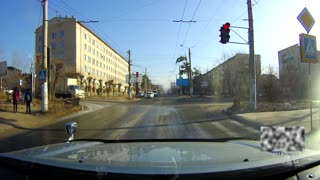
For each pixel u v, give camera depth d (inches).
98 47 4065.0
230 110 1091.3
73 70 3065.9
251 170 89.6
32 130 724.7
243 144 143.4
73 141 165.0
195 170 87.0
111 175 85.2
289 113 921.5
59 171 90.1
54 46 3388.3
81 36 3440.0
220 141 156.0
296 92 2004.2
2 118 885.2
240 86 2287.2
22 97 1291.8
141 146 137.9
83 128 710.5
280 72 2509.8
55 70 2121.1
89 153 119.6
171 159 104.2
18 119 892.0
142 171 86.4
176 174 84.2
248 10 1024.2
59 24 3358.8
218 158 105.7
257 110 1038.4
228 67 2605.8
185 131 635.5
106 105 1656.0
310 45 570.9
